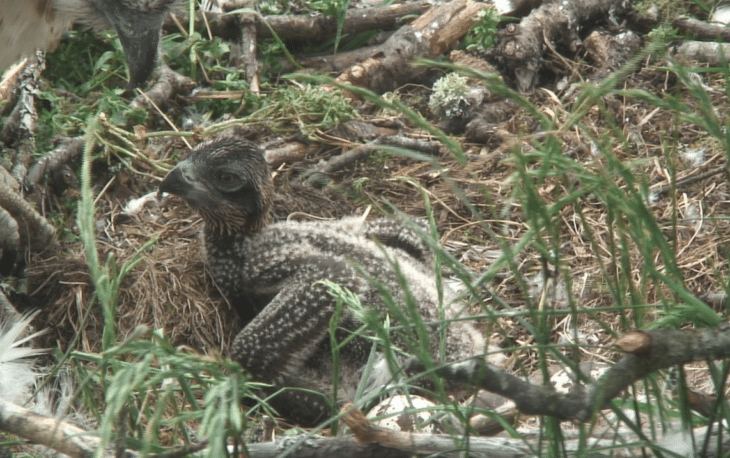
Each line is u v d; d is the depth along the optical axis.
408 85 13.88
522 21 13.89
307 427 8.91
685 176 11.47
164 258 10.27
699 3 5.58
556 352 4.08
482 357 3.90
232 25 14.17
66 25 10.81
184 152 12.37
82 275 9.73
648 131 12.28
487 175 11.92
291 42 14.42
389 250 9.80
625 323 4.20
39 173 11.27
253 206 9.85
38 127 11.94
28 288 9.83
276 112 12.70
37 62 12.59
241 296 9.95
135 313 9.46
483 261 10.55
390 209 11.44
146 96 12.81
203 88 13.59
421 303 8.93
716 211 10.88
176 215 11.36
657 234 3.94
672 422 4.86
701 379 7.93
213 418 3.60
